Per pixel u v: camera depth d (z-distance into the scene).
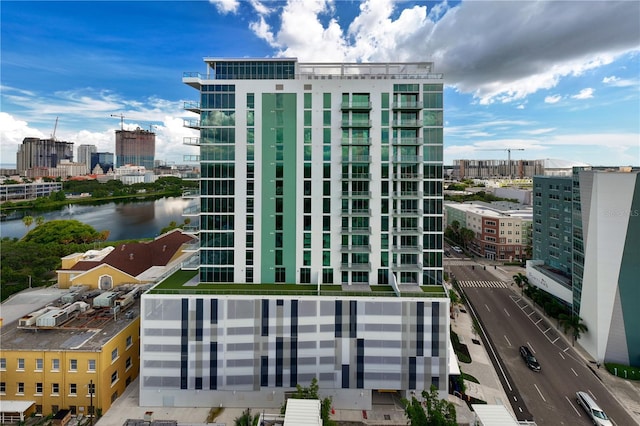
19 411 40.06
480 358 55.22
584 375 50.81
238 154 50.66
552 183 81.56
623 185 52.88
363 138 50.69
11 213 191.88
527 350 55.59
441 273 50.53
